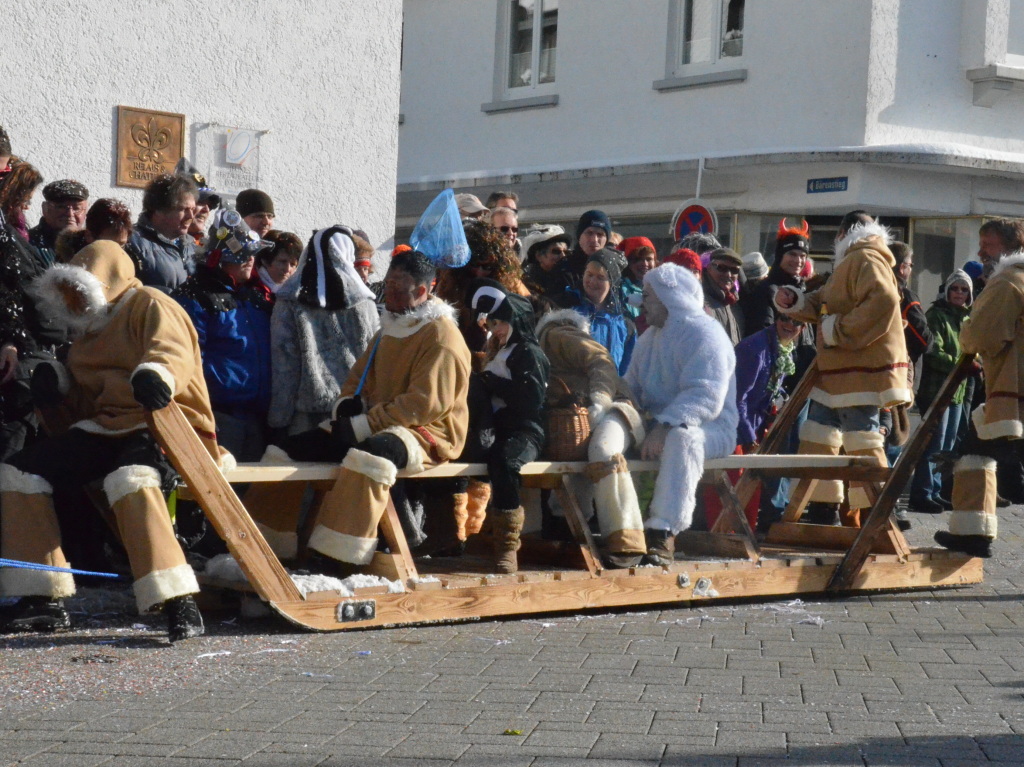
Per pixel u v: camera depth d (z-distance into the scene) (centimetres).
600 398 764
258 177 1078
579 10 2002
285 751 461
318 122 1110
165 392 598
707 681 578
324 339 770
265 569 638
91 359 634
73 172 984
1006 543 1072
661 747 475
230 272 758
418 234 762
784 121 1759
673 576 753
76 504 700
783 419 897
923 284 1786
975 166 1695
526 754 463
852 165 1680
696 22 1878
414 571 687
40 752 455
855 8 1689
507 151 2102
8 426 703
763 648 654
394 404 693
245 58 1067
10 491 618
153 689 539
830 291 887
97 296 622
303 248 803
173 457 610
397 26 1152
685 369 789
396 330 713
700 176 1702
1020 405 837
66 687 538
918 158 1658
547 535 813
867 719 522
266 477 657
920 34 1711
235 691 539
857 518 958
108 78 996
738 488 864
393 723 499
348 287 773
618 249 1020
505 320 729
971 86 1752
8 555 618
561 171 1909
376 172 1145
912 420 1596
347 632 655
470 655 617
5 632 623
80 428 626
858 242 887
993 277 841
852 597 821
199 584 691
